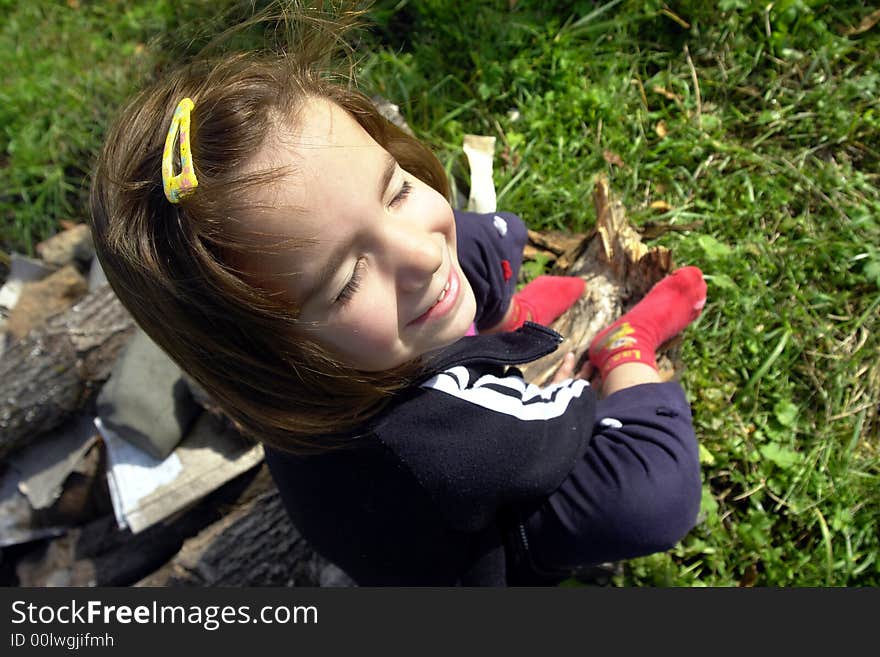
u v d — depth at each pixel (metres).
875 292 0.67
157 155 0.34
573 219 0.74
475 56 0.80
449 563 0.45
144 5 0.97
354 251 0.33
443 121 0.79
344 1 0.45
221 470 0.64
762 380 0.65
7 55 0.96
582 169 0.75
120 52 0.94
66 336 0.67
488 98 0.80
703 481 0.63
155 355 0.65
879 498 0.60
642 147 0.75
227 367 0.37
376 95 0.73
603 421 0.49
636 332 0.56
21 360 0.67
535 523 0.46
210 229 0.32
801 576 0.59
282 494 0.47
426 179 0.46
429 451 0.39
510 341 0.45
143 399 0.63
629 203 0.73
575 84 0.78
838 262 0.68
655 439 0.48
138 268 0.34
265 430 0.40
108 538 0.70
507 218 0.56
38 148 0.89
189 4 0.87
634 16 0.79
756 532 0.61
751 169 0.73
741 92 0.76
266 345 0.35
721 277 0.67
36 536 0.72
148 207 0.34
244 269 0.33
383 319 0.35
